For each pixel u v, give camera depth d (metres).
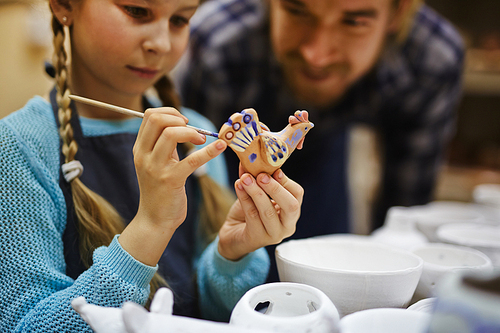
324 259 0.77
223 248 0.79
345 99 1.38
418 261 0.70
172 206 0.68
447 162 2.26
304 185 1.47
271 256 1.12
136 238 0.68
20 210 0.71
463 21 2.21
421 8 1.42
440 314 0.54
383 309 0.62
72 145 0.76
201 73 1.43
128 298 0.67
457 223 0.93
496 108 2.25
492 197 1.12
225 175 1.02
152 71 0.78
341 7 0.97
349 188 1.68
